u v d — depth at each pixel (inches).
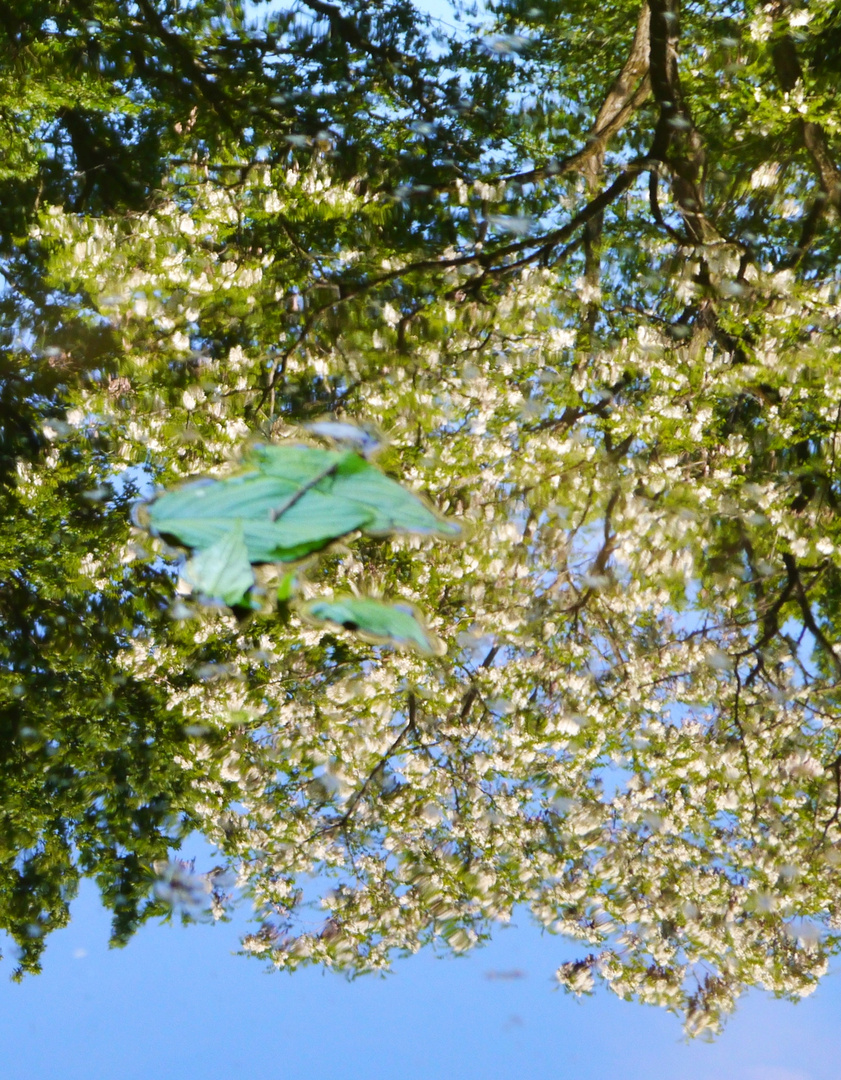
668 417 358.3
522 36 497.7
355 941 389.4
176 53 490.9
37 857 452.8
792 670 396.2
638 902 378.0
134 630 495.8
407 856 404.5
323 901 398.6
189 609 404.8
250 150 494.9
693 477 386.6
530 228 454.3
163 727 476.7
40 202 525.7
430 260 430.0
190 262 390.9
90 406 389.7
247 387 400.5
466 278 418.3
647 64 434.3
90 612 498.6
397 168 496.1
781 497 376.8
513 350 378.0
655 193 403.5
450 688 392.5
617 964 374.9
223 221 401.7
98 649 488.7
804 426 387.5
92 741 472.1
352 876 407.2
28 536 454.9
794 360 352.5
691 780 387.5
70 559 451.5
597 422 392.8
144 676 445.1
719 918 371.9
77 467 444.8
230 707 413.7
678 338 405.1
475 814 395.9
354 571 362.3
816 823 384.2
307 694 415.2
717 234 397.7
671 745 386.6
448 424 384.8
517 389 378.9
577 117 523.2
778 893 368.2
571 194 434.9
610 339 397.1
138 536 402.0
